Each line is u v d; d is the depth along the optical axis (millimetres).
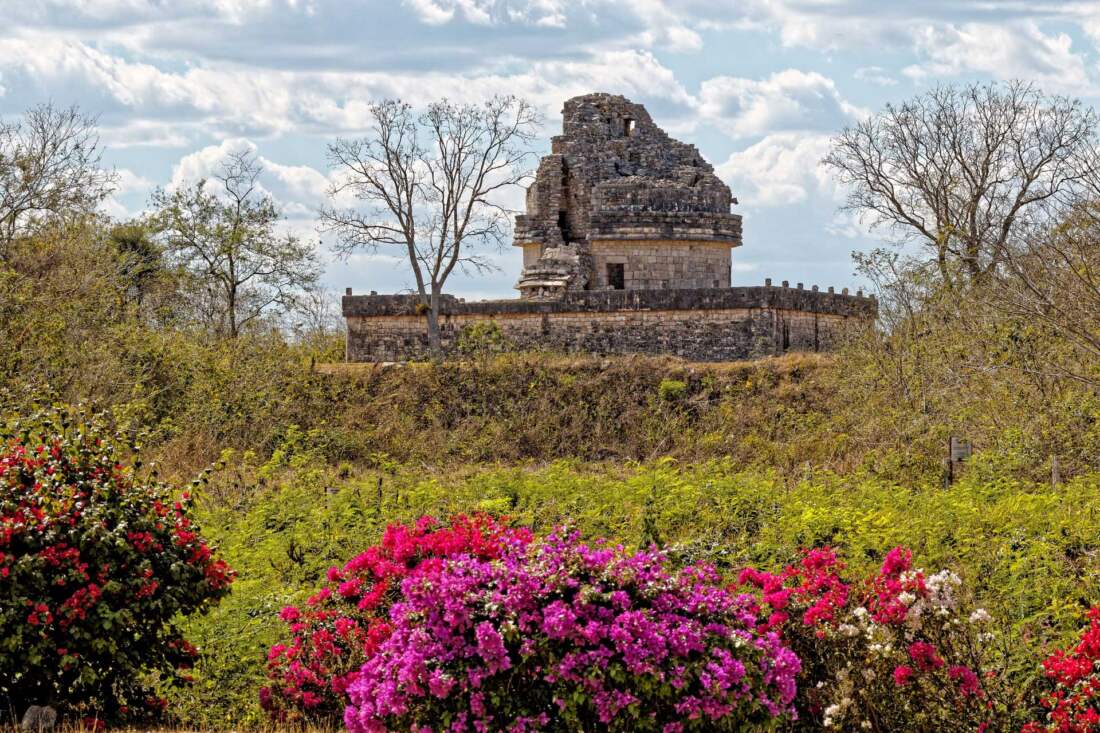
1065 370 37125
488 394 57688
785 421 52594
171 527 17406
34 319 42531
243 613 19547
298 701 16922
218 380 53344
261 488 37781
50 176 51312
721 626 13789
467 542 15758
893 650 14594
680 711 13172
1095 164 44938
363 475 44469
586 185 76250
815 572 16047
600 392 57094
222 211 76000
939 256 52312
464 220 68750
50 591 16125
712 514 29359
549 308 66750
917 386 45906
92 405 19656
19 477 16812
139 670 17500
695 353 65250
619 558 14055
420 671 13336
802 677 15156
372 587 16703
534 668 13508
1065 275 35719
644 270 72312
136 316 59812
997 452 36531
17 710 16578
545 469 43594
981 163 68562
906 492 31766
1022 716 14734
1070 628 18703
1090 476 33031
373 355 68188
